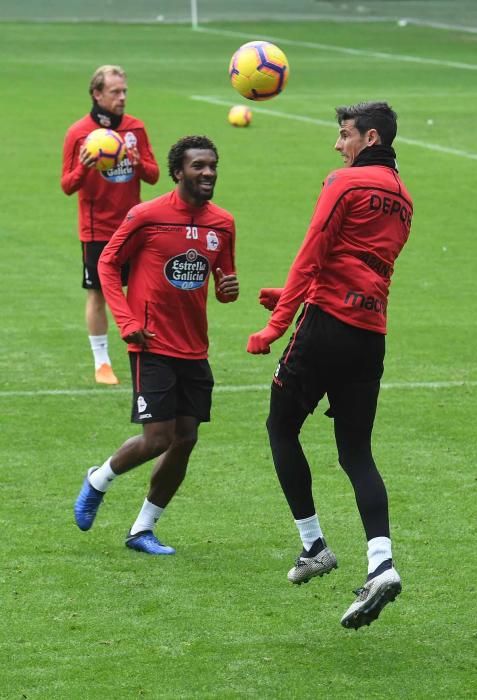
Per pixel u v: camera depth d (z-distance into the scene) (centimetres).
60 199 3666
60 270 2883
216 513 1473
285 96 5847
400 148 4516
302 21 9975
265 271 2894
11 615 1189
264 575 1295
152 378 1318
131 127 2055
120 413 1880
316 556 1195
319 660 1107
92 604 1217
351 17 10212
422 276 2866
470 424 1830
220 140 4650
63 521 1441
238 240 3200
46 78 6384
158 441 1315
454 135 4797
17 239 3181
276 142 4634
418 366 2155
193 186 1305
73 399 1950
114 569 1306
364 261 1145
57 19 9856
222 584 1270
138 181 2047
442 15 10262
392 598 1077
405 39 8688
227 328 2419
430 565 1318
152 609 1208
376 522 1127
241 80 1695
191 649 1124
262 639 1148
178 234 1316
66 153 2042
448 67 7044
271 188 3850
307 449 1709
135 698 1034
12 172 4022
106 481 1352
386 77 6588
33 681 1062
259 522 1445
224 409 1902
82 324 2436
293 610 1212
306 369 1160
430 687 1060
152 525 1362
